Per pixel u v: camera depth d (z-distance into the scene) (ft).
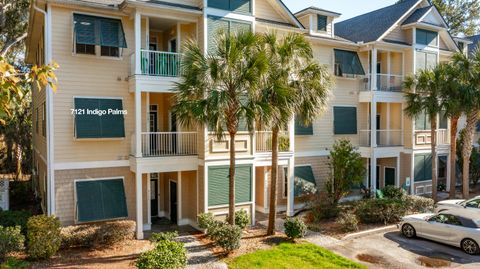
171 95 52.75
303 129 65.51
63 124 46.62
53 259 38.55
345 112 70.79
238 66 39.78
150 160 47.96
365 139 72.49
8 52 88.33
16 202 67.10
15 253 39.11
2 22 74.84
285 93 41.06
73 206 47.24
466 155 69.87
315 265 37.35
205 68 39.99
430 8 73.87
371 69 70.38
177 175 54.70
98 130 47.24
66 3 45.37
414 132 73.67
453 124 68.74
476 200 55.21
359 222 53.57
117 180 49.34
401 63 74.54
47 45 45.55
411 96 66.95
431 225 45.19
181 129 52.95
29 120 94.02
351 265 37.37
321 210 56.18
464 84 63.52
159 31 56.75
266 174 62.85
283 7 59.11
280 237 46.85
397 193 64.85
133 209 50.67
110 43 47.01
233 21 51.39
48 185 46.03
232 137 42.32
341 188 57.88
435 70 64.54
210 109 38.40
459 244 42.55
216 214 50.55
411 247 43.98
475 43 99.30
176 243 35.76
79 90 47.44
